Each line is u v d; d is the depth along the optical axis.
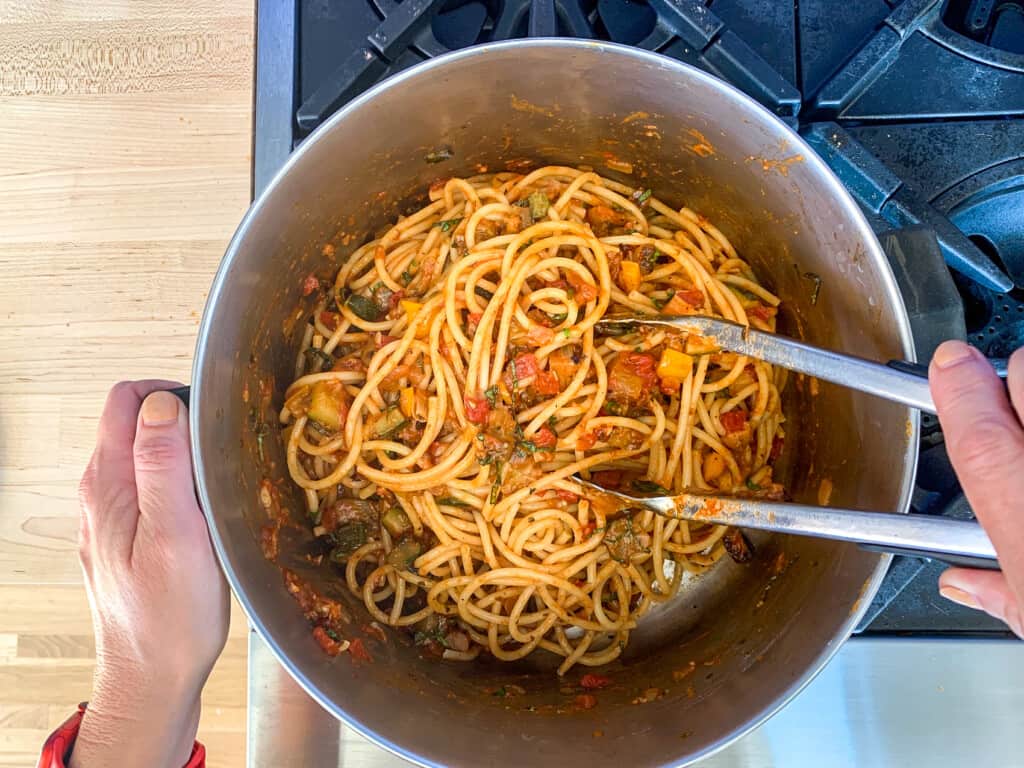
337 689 0.30
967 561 0.26
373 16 0.40
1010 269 0.41
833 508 0.29
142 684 0.31
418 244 0.42
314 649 0.32
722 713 0.31
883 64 0.38
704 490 0.39
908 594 0.37
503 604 0.41
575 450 0.40
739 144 0.34
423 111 0.33
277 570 0.34
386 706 0.31
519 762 0.30
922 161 0.39
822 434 0.38
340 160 0.33
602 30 0.40
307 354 0.41
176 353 0.47
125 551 0.30
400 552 0.40
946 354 0.25
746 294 0.42
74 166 0.47
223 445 0.31
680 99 0.33
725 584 0.41
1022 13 0.41
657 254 0.42
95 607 0.31
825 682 0.37
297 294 0.38
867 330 0.32
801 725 0.38
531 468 0.40
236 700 0.47
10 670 0.48
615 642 0.41
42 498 0.47
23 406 0.47
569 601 0.41
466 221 0.41
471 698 0.35
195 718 0.34
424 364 0.40
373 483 0.40
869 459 0.33
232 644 0.47
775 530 0.30
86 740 0.30
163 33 0.47
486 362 0.39
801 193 0.33
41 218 0.47
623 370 0.40
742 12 0.40
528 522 0.40
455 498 0.41
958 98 0.39
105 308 0.47
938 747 0.37
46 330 0.47
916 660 0.37
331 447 0.40
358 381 0.40
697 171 0.38
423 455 0.39
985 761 0.37
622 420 0.40
